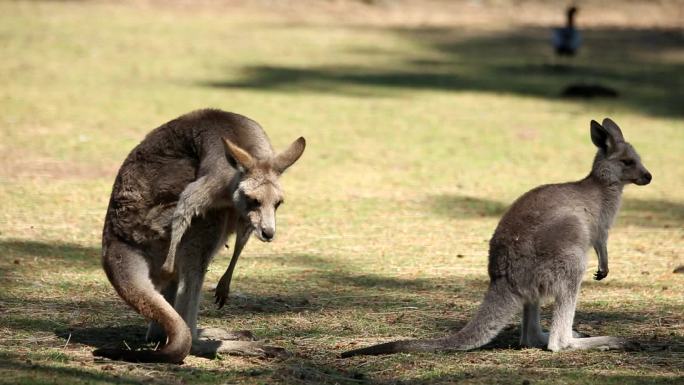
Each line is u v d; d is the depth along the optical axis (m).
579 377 7.90
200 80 26.81
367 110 23.97
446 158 19.42
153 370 7.91
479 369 8.12
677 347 8.91
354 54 32.34
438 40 35.62
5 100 22.92
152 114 22.11
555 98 26.55
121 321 9.54
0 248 12.17
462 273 12.01
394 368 8.15
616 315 10.13
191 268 8.41
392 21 39.16
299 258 12.55
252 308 10.20
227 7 39.78
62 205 14.79
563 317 8.66
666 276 11.93
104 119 21.42
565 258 8.53
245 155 8.11
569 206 8.86
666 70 31.47
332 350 8.77
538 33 37.78
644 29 39.09
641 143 21.11
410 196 16.48
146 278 8.44
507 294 8.56
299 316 9.94
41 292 10.41
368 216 15.08
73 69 27.39
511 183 17.53
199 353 8.47
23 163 17.44
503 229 8.73
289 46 32.97
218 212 8.38
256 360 8.39
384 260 12.56
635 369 8.19
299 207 15.48
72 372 7.62
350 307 10.33
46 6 37.06
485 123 22.94
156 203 8.41
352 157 19.22
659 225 14.98
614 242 13.84
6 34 31.73
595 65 32.00
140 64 28.69
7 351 8.30
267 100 24.56
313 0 41.41
